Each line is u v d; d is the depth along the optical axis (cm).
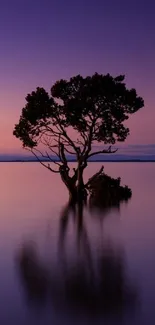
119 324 880
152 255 1500
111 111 3462
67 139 3481
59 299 1025
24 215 2603
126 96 3453
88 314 932
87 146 3478
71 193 3481
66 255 1502
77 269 1304
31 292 1080
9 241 1770
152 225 2184
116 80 3488
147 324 879
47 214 2650
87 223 2266
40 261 1412
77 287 1114
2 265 1360
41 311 953
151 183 5325
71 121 3425
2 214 2661
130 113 3597
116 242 1741
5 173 8938
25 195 3969
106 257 1469
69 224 2241
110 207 3011
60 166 3503
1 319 911
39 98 3466
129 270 1293
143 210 2819
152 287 1118
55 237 1864
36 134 3550
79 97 3425
